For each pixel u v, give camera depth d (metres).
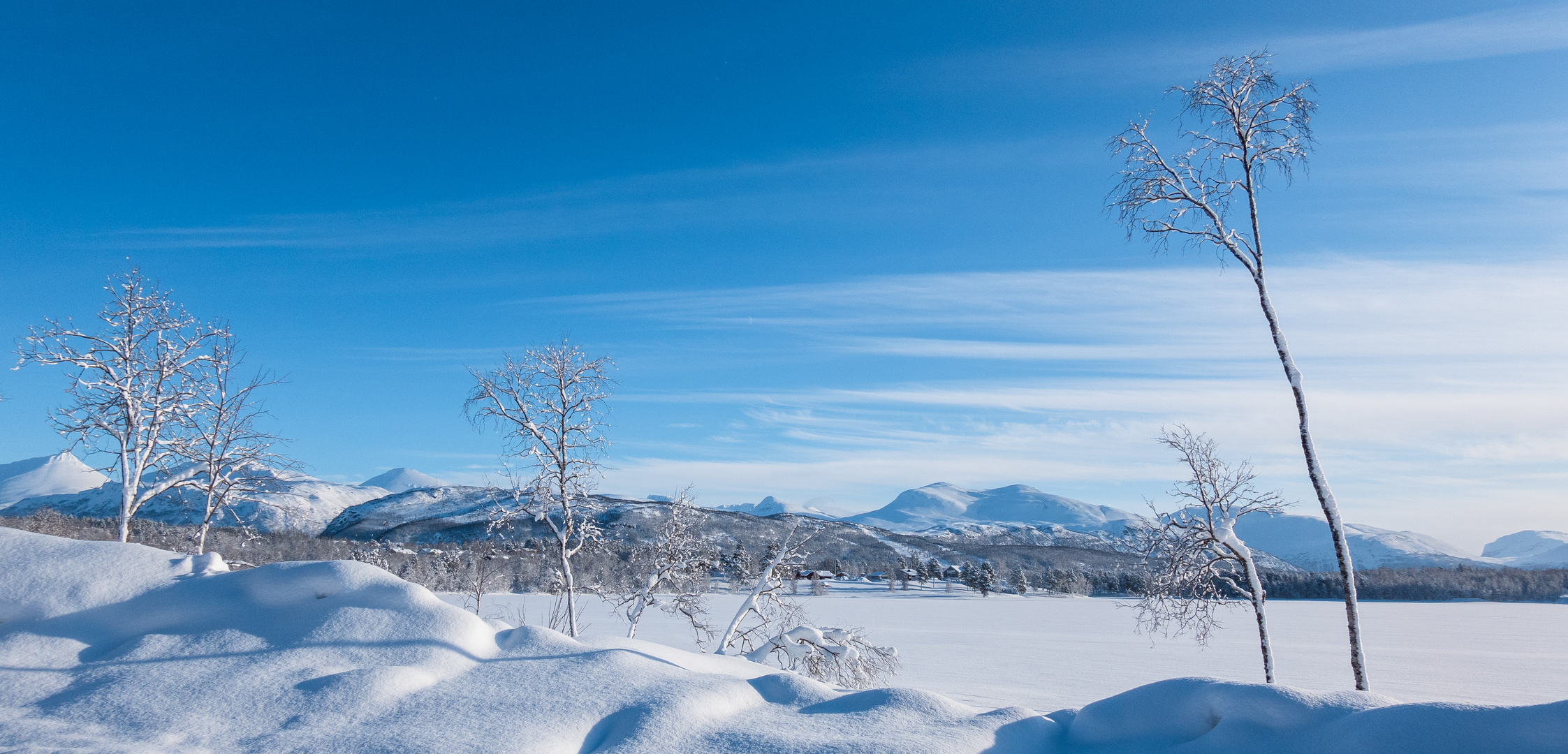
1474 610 124.50
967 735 6.45
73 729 6.32
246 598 8.45
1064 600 137.38
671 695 7.04
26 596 8.23
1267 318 16.83
